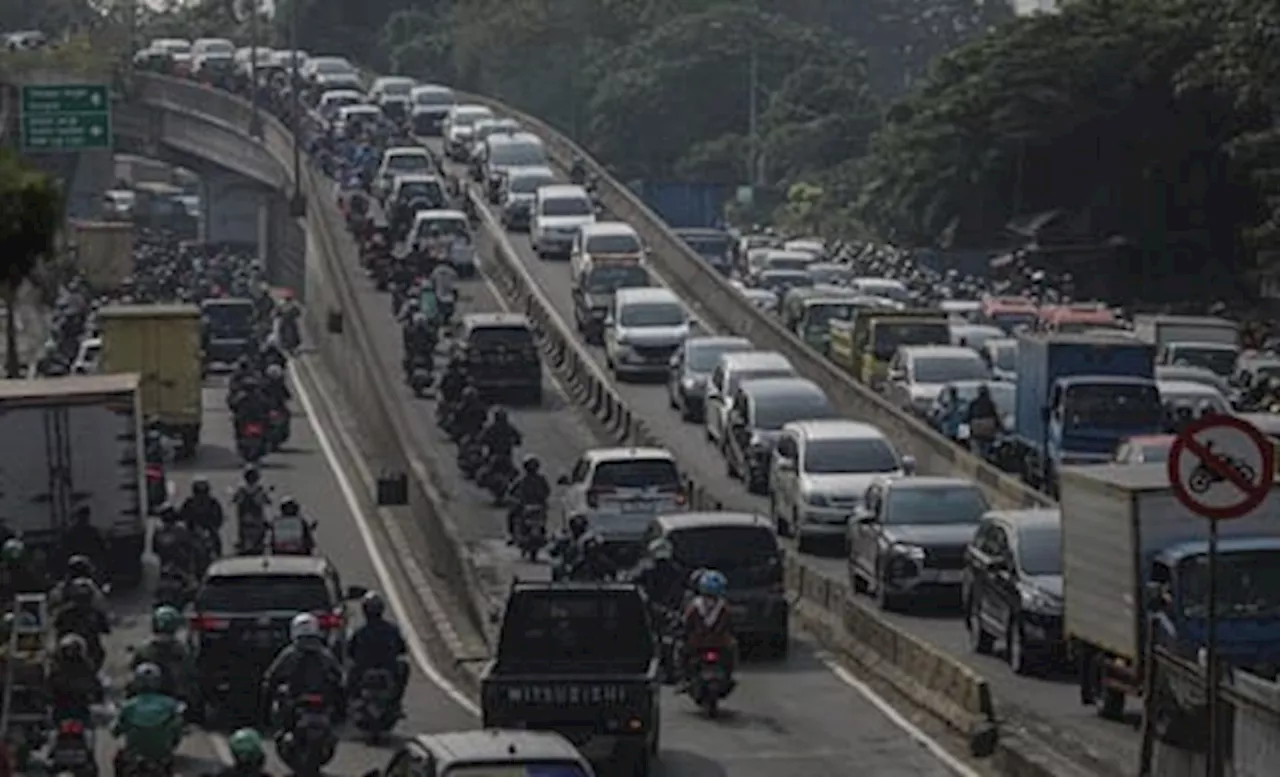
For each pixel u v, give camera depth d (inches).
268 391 6353.3
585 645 2965.1
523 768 2064.5
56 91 6909.5
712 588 3444.9
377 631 3260.3
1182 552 3024.1
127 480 4640.8
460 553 4370.1
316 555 4389.8
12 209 2598.4
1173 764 2578.7
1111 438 5285.4
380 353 7485.2
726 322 7800.2
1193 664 2618.1
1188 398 5595.5
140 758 2765.7
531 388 6904.5
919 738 3206.2
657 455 4633.4
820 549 4869.6
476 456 5782.5
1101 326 7047.2
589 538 4067.4
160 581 4301.2
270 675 3051.2
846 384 6402.6
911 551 4205.2
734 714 3403.1
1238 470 2239.2
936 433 5718.5
